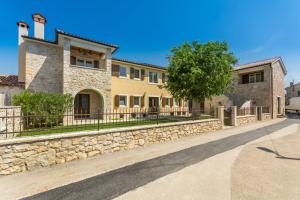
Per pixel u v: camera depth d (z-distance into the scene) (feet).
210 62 48.37
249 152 25.09
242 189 14.26
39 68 49.73
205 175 17.10
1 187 14.83
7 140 17.24
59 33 45.39
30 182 15.74
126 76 66.49
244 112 62.64
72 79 47.83
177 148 27.50
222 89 53.57
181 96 54.49
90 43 50.98
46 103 36.42
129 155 23.73
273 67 79.87
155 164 20.27
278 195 13.32
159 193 13.75
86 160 21.61
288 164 20.03
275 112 79.56
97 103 56.49
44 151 19.33
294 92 118.83
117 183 15.51
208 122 43.32
